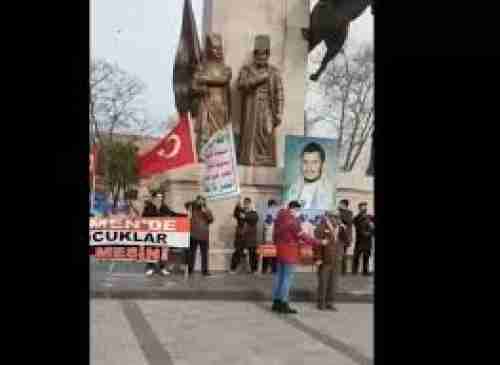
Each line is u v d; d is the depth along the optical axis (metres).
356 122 36.59
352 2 18.08
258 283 13.89
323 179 16.34
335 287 11.41
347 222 16.36
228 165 13.91
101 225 14.09
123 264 17.92
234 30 17.23
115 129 35.25
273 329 9.23
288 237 10.80
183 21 17.72
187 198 16.44
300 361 7.27
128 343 7.96
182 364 6.98
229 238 16.56
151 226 14.15
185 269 14.77
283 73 17.58
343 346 8.12
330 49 18.64
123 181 31.39
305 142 16.31
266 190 16.81
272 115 16.88
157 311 10.51
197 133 16.58
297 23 17.69
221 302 11.78
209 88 16.58
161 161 13.92
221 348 7.85
